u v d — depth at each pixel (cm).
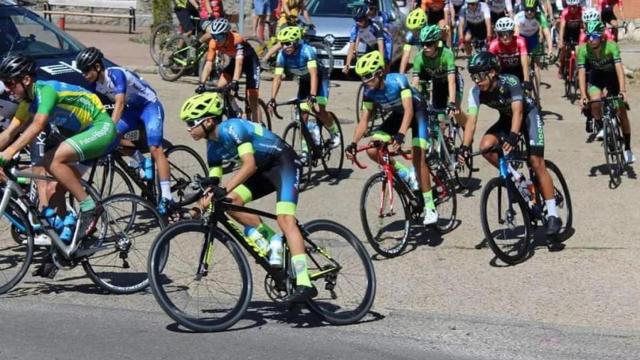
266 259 634
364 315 650
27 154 956
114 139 715
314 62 1026
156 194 868
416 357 582
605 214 923
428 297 712
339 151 1073
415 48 1962
